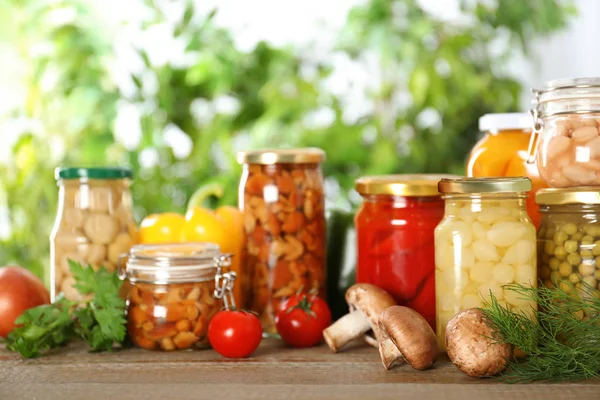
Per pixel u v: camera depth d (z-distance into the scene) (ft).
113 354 3.92
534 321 3.67
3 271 4.17
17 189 6.10
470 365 3.51
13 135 6.18
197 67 6.15
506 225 3.68
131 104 6.28
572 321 3.59
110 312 3.89
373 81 6.57
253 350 3.86
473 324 3.54
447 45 6.15
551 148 3.75
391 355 3.67
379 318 3.69
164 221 4.31
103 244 4.15
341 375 3.63
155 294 3.91
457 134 6.64
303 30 6.83
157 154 6.26
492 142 4.10
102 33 6.13
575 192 3.66
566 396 3.39
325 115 6.55
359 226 4.09
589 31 7.98
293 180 4.15
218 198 5.81
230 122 6.37
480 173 4.07
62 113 6.06
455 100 6.23
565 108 3.71
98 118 6.06
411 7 6.23
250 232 4.18
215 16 6.40
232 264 4.30
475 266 3.69
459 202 3.75
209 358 3.85
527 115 4.06
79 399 3.44
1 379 3.63
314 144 6.17
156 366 3.76
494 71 6.74
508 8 6.44
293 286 4.16
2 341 4.14
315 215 4.19
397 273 3.98
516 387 3.47
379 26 6.10
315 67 6.59
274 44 6.63
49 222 6.17
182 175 6.33
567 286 3.69
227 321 3.84
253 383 3.55
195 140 6.37
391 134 6.35
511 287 3.67
